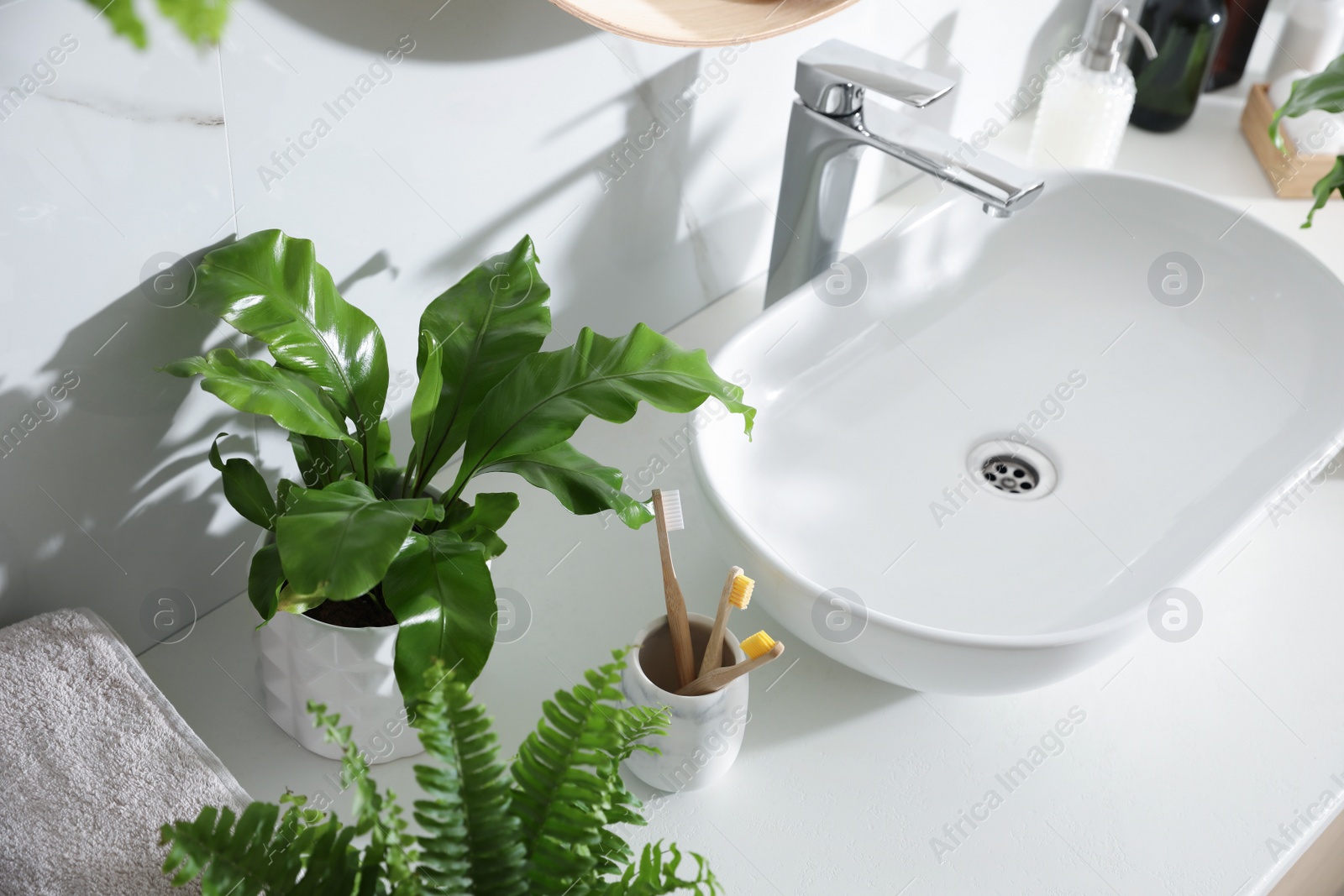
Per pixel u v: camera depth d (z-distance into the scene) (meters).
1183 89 1.43
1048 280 1.19
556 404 0.73
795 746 0.83
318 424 0.68
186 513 0.82
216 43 0.67
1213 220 1.14
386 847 0.49
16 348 0.67
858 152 0.99
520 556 0.95
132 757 0.67
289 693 0.76
